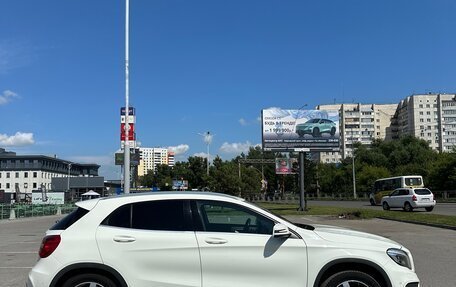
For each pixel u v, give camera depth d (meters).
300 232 6.08
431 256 12.67
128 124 25.19
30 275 6.02
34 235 22.56
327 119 46.09
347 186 107.50
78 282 5.95
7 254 14.62
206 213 6.22
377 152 112.31
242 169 98.44
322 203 64.94
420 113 127.56
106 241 6.00
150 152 172.00
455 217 23.45
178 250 5.95
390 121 147.00
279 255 5.93
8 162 146.12
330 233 6.26
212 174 82.81
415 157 104.00
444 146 124.38
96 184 132.12
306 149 45.47
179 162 120.88
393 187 50.09
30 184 144.62
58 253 5.97
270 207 48.50
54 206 54.72
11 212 41.62
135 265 5.94
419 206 35.72
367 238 6.29
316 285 5.91
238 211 6.22
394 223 24.58
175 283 5.89
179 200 6.29
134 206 6.25
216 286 5.89
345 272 5.95
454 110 125.00
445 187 73.12
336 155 160.38
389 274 5.96
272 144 45.50
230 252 5.94
